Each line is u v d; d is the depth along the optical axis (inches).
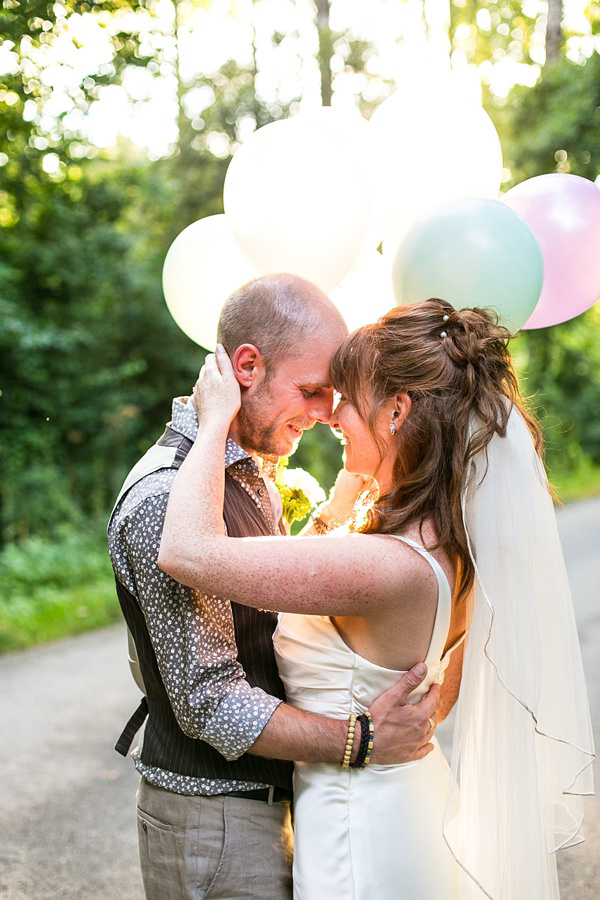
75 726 168.6
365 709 57.5
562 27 428.8
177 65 496.1
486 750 58.9
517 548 57.7
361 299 81.9
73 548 326.3
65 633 243.8
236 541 52.5
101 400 414.6
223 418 57.1
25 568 290.8
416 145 75.5
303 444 418.9
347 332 61.2
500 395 58.6
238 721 53.4
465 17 450.6
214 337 79.7
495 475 57.6
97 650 225.1
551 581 59.9
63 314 410.9
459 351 57.6
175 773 57.8
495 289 66.5
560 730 60.7
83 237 405.4
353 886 55.7
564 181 78.8
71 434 405.7
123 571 57.3
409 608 55.0
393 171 76.5
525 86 459.5
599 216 77.8
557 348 683.4
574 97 434.0
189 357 458.9
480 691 59.2
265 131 70.5
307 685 58.9
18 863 118.3
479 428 56.9
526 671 57.6
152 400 454.3
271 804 58.4
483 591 55.3
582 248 76.5
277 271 71.3
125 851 121.6
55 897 109.7
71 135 297.7
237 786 57.2
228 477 60.1
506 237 66.6
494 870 58.4
